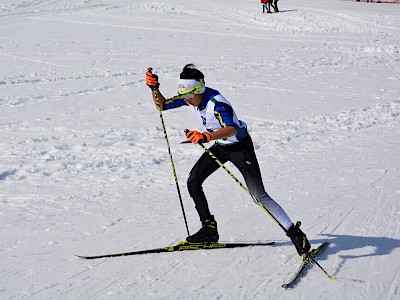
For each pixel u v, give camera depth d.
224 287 5.61
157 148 11.21
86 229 7.14
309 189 8.81
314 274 5.94
